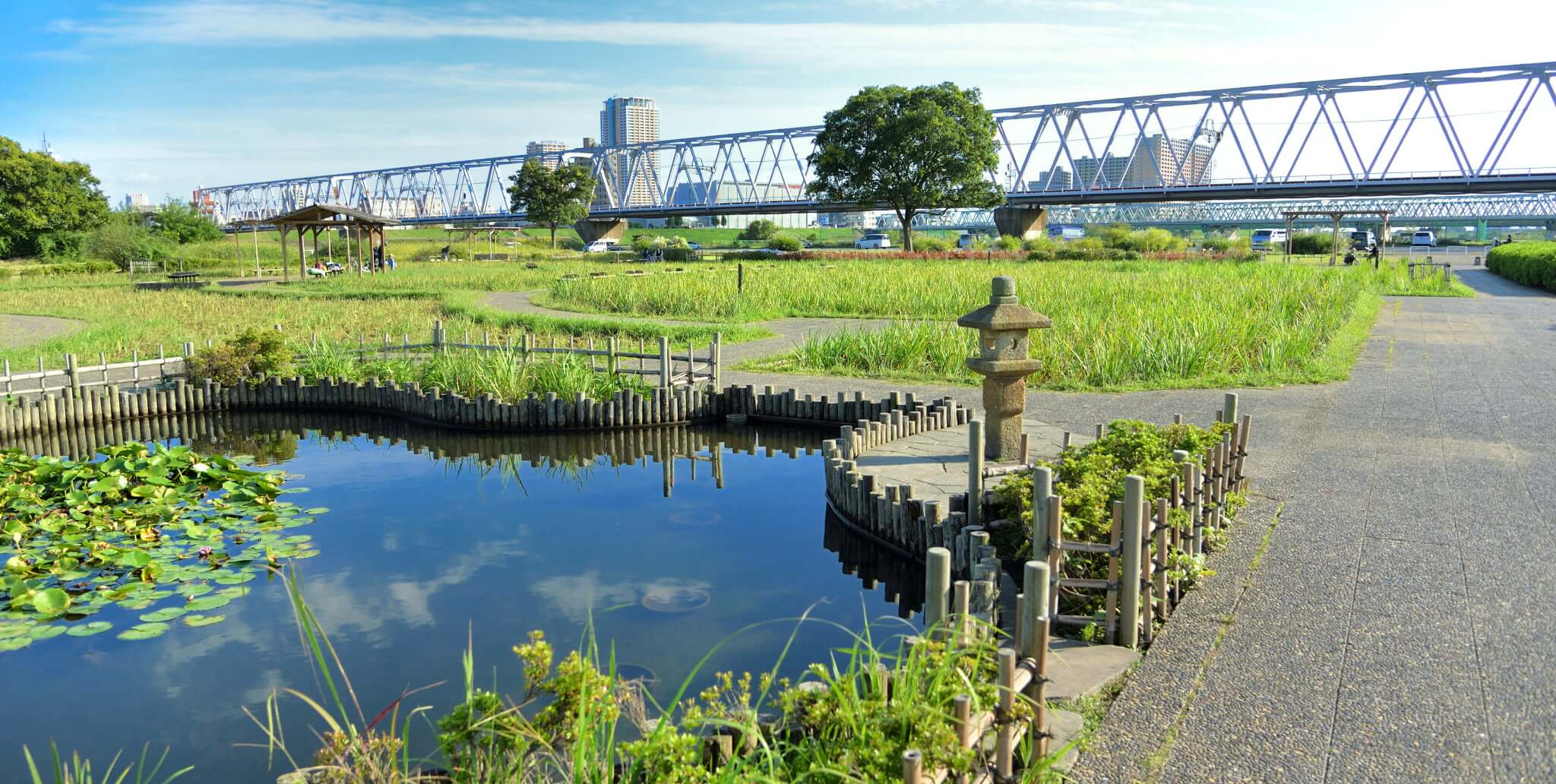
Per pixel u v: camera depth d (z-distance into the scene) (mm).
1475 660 4863
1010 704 3635
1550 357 16469
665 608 6828
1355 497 7984
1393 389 13352
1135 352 14984
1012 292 8812
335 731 3934
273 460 12141
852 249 74812
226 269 54719
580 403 13406
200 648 6191
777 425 13672
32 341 20828
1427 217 82875
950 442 10375
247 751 4961
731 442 12906
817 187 64688
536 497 10133
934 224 108188
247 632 6453
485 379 14328
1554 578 6008
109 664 5980
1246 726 4258
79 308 28547
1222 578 6121
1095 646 5137
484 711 3633
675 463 11805
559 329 21578
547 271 44219
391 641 6262
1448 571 6180
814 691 3957
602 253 73188
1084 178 83000
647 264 52062
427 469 11602
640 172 103438
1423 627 5289
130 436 13805
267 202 164125
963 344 16312
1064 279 30000
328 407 15445
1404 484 8367
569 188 74375
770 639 6250
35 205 62781
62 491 9477
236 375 15430
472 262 59469
